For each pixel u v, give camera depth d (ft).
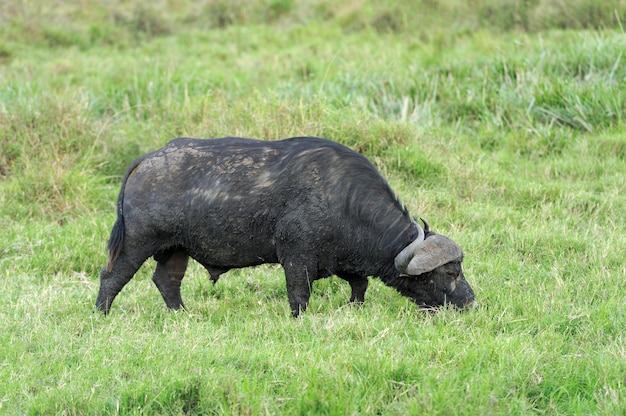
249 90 152.25
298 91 140.26
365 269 72.54
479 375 56.54
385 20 204.74
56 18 230.27
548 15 180.45
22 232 97.66
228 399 53.47
